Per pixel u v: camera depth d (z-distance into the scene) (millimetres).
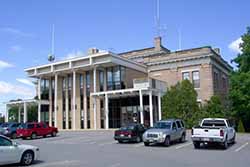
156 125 24719
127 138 25938
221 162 14727
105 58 44125
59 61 48625
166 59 50188
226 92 54375
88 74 49188
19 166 14156
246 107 39906
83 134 37219
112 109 47469
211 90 46219
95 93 44938
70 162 15172
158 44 56656
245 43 41625
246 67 41438
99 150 20953
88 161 15469
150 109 40938
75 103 49531
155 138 23047
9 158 13836
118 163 14648
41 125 35406
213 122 23875
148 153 18812
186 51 48844
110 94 44281
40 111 52000
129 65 47406
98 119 47312
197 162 14766
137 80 42062
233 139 24734
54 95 52375
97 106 47531
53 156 17828
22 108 66125
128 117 46062
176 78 49062
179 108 40281
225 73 55094
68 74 51188
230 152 19047
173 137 24094
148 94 42750
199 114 40000
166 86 46500
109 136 32875
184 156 17156
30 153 14656
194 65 47969
